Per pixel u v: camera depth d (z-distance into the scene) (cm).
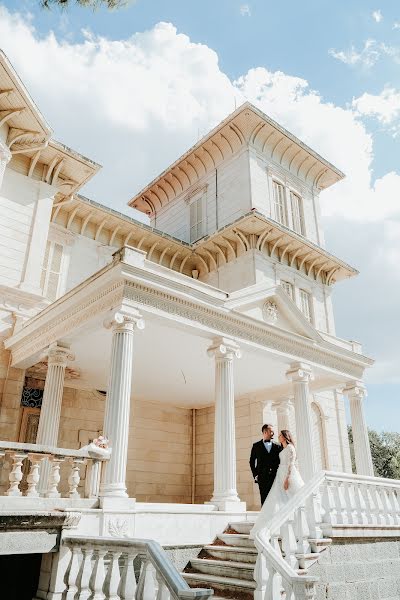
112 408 905
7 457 1290
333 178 2641
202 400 1848
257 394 1781
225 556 887
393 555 989
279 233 2056
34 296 1474
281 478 888
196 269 2277
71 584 653
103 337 1197
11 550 637
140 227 1992
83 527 759
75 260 1811
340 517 918
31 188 1619
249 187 2159
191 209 2508
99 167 1709
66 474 1443
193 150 2428
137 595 564
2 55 1351
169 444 1859
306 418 1355
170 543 885
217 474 1067
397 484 1130
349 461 2128
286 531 784
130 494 1681
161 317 1051
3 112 1490
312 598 627
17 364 1363
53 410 1149
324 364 1505
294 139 2386
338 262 2319
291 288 2152
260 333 1302
